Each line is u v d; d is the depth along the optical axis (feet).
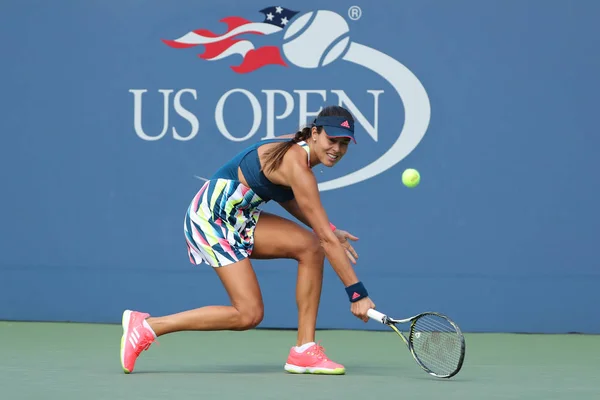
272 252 51.26
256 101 75.10
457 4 73.36
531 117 73.15
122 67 75.92
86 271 76.33
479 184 73.61
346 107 74.38
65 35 76.23
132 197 75.92
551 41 72.90
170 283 75.72
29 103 76.64
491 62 73.31
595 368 54.85
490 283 73.67
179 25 75.46
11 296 77.10
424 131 73.82
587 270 73.10
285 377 49.14
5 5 76.48
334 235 48.70
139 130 75.92
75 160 76.28
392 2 73.87
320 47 74.59
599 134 72.79
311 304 51.21
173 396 42.04
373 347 65.46
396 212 74.13
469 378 49.73
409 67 73.87
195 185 75.56
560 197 73.15
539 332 73.46
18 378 48.29
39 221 76.64
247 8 74.95
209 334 72.23
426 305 74.13
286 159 49.03
